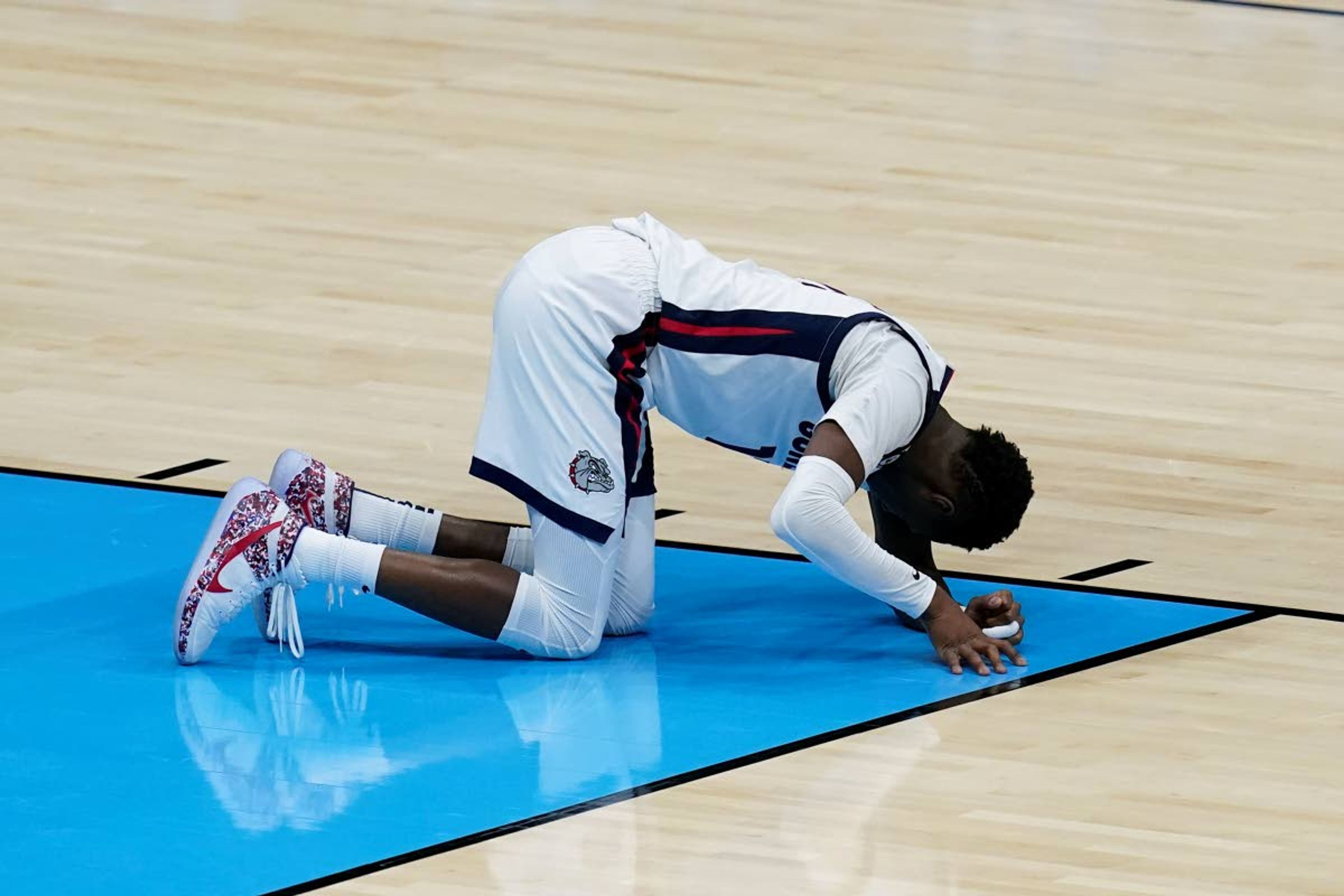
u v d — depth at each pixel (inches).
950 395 787.4
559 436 550.6
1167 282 924.0
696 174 1066.7
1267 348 847.7
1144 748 523.2
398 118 1150.3
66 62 1232.2
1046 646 587.5
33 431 725.9
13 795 482.6
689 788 494.6
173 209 979.9
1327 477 722.2
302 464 585.9
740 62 1302.9
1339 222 1019.9
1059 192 1055.6
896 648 587.2
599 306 548.7
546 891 444.1
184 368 791.1
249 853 457.1
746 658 577.3
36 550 632.4
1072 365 822.5
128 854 455.5
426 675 559.8
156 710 531.5
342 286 887.1
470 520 593.9
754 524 684.7
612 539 560.4
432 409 763.4
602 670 566.6
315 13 1382.9
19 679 547.5
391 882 446.0
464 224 974.4
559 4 1440.7
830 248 954.1
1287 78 1306.6
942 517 563.8
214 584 550.9
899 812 485.4
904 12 1457.9
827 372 550.6
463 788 491.5
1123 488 710.5
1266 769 514.0
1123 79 1289.4
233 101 1168.8
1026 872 458.6
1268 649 587.5
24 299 856.3
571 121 1159.0
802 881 451.5
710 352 554.9
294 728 522.9
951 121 1182.9
